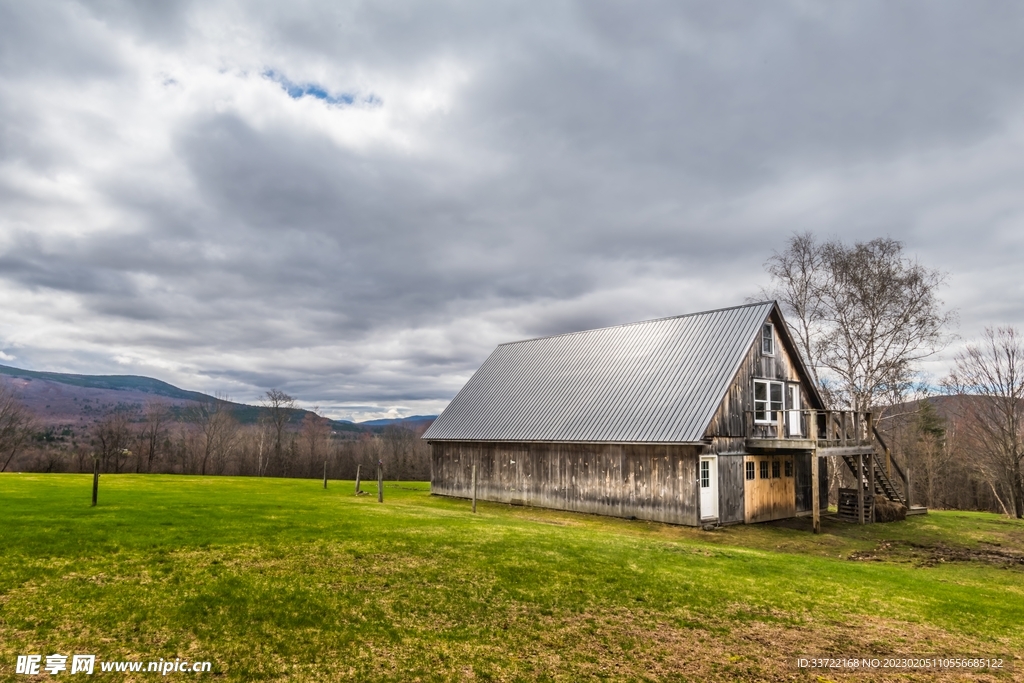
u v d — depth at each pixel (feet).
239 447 244.42
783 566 45.96
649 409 79.46
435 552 41.65
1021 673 26.22
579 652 26.17
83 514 47.19
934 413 164.14
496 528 54.60
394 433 283.59
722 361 79.30
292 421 265.34
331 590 32.04
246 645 24.73
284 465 238.27
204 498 66.08
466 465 102.63
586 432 83.05
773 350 86.94
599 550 45.98
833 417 91.45
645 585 36.81
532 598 33.09
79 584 30.12
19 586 29.14
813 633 30.30
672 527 71.87
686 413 74.74
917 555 61.52
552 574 37.88
